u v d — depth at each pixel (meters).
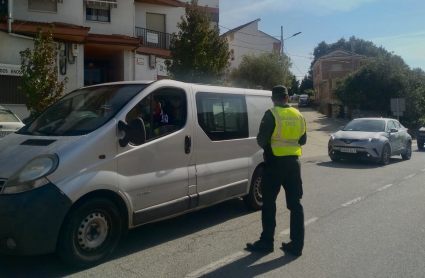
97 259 4.67
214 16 25.77
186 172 5.68
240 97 6.88
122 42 17.84
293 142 5.20
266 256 5.12
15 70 14.43
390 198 8.55
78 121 5.07
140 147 5.06
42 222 4.14
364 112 34.06
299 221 5.17
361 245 5.59
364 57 46.88
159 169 5.30
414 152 19.97
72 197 4.33
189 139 5.73
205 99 6.16
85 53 19.55
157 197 5.29
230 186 6.49
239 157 6.71
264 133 5.12
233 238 5.81
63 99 5.96
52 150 4.46
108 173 4.70
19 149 4.67
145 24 21.77
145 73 19.73
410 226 6.51
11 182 4.22
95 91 5.76
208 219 6.79
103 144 4.70
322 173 11.98
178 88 5.75
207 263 4.86
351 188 9.64
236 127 6.71
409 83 32.69
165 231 6.12
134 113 5.12
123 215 4.97
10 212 4.09
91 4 18.36
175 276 4.47
